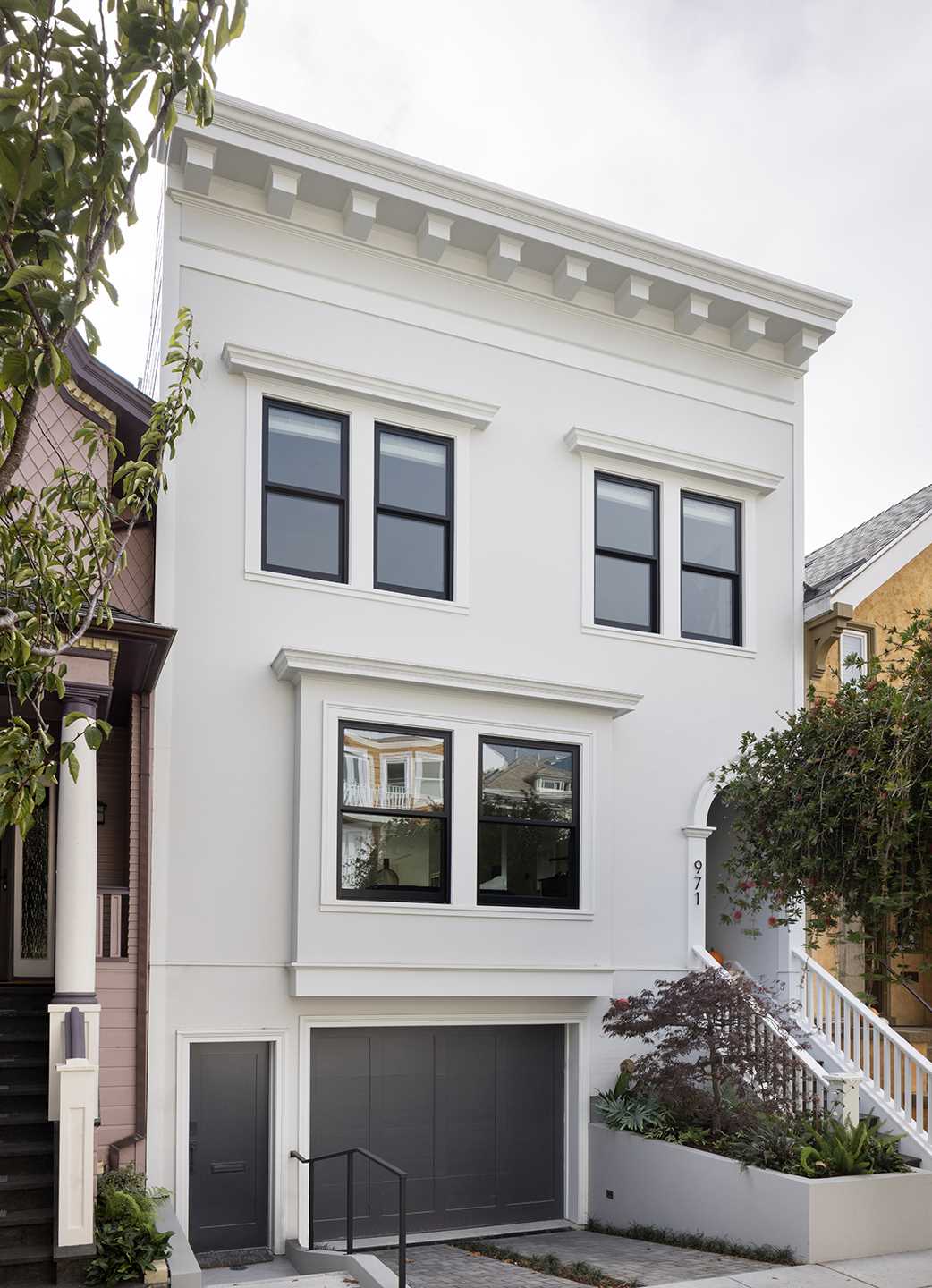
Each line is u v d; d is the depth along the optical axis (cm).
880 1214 1051
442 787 1281
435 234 1344
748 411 1573
